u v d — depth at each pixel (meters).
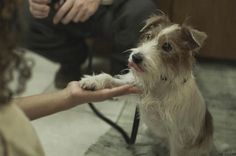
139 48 1.44
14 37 0.61
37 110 1.18
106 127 1.92
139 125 1.87
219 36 2.56
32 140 0.67
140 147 1.78
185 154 1.58
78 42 2.31
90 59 2.34
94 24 2.21
